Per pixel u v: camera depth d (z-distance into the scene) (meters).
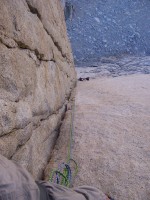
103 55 15.91
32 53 3.09
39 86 3.29
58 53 4.87
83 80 9.91
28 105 2.79
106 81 9.22
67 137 4.32
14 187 1.40
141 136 4.35
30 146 2.86
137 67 12.37
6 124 2.23
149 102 6.23
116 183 3.21
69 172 3.09
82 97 7.07
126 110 5.66
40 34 3.43
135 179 3.26
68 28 17.05
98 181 3.25
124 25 17.78
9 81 2.37
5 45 2.35
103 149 3.94
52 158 3.72
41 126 3.36
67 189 1.83
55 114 4.27
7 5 2.38
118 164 3.56
